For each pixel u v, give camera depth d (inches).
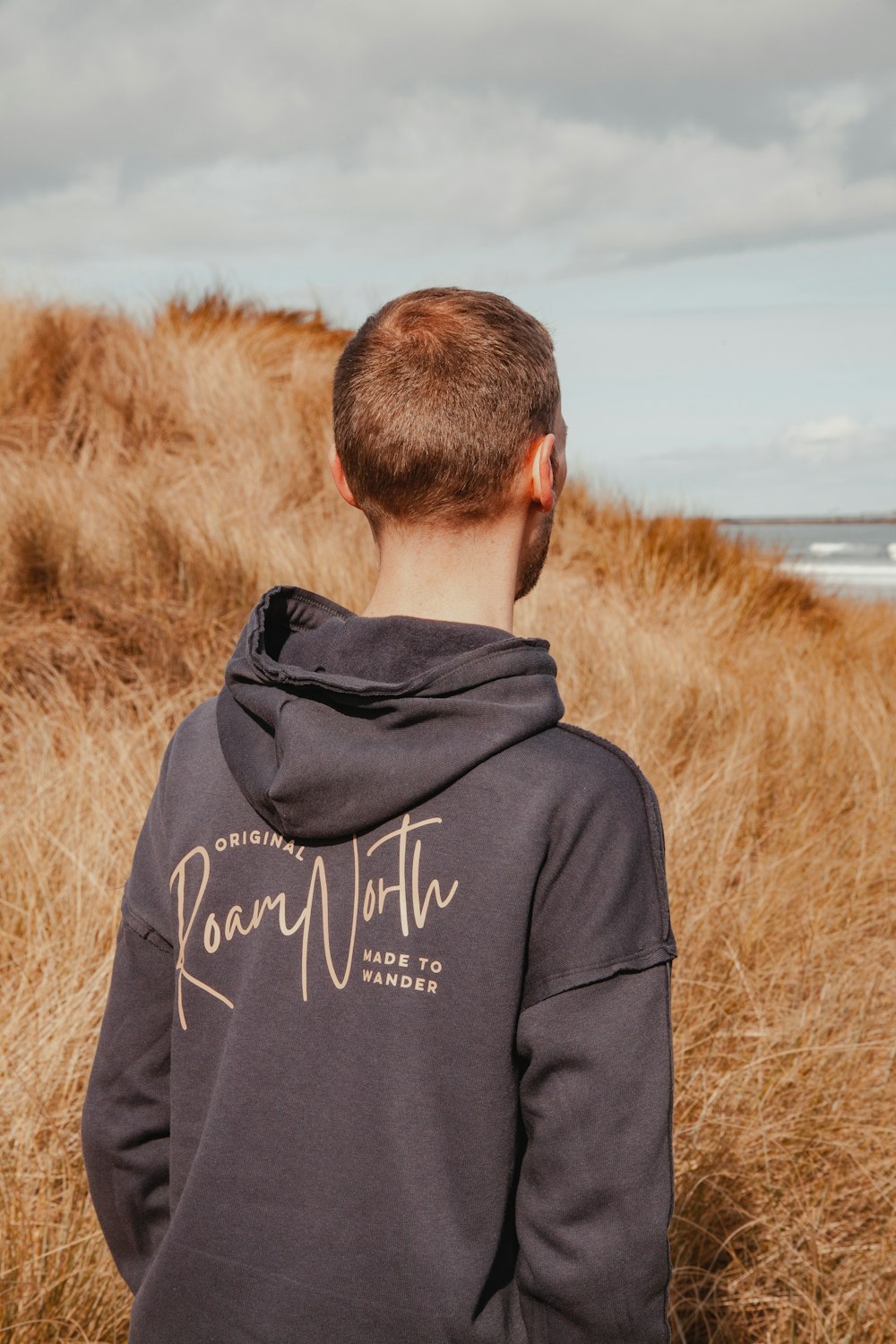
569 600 218.8
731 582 273.6
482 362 36.4
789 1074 91.3
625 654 188.1
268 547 193.6
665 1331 33.8
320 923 34.9
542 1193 33.3
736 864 130.5
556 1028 32.9
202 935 37.1
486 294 39.1
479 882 33.1
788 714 180.7
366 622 37.3
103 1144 39.9
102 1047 40.6
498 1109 33.1
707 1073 91.4
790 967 109.7
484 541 37.9
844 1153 87.0
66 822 112.0
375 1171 32.5
